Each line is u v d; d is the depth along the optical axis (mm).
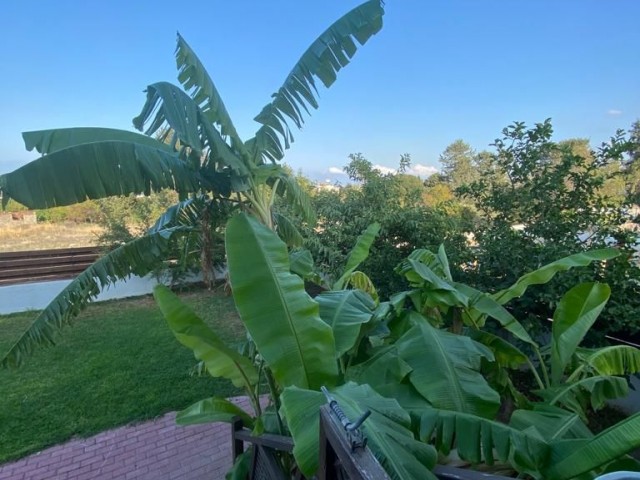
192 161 2561
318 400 1506
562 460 1361
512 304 4164
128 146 2316
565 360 2545
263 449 2033
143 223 8453
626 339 3607
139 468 3145
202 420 2402
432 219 5453
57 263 8203
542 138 4027
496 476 1240
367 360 2133
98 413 3855
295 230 4250
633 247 3709
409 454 1184
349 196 6457
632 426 1244
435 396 1776
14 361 2609
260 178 3059
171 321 1991
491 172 4461
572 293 2658
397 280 5324
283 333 1869
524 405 2314
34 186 2018
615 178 3924
